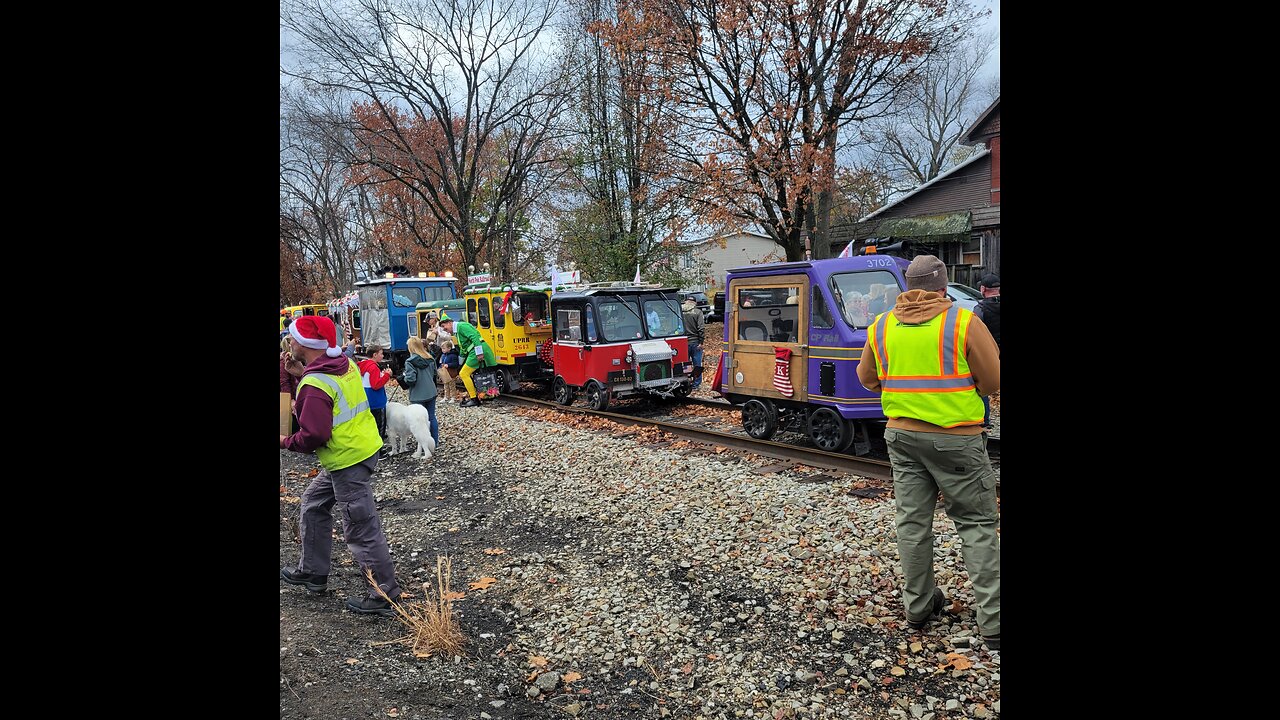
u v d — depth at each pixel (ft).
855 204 125.80
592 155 85.81
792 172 57.47
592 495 24.77
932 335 13.00
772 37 56.39
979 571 13.09
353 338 81.76
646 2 60.08
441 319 54.90
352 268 156.04
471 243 100.73
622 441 33.30
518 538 21.52
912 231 80.12
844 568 16.93
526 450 33.06
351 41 88.02
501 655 14.44
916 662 13.12
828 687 12.74
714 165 59.57
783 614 15.31
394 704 12.13
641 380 40.96
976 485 13.14
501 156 119.03
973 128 71.97
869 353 14.44
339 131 97.86
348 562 19.62
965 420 12.89
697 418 38.70
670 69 61.87
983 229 75.31
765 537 19.35
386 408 33.91
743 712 12.29
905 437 13.33
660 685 13.24
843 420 27.02
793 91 58.70
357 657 13.50
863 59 58.18
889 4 56.49
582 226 86.02
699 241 92.12
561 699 12.90
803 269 27.84
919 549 13.80
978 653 13.09
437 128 107.96
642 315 42.04
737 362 31.42
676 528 20.83
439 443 36.17
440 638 14.29
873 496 22.21
